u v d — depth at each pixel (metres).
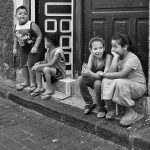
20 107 4.21
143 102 3.38
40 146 3.15
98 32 4.13
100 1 4.06
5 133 3.45
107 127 3.23
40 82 4.34
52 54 4.19
